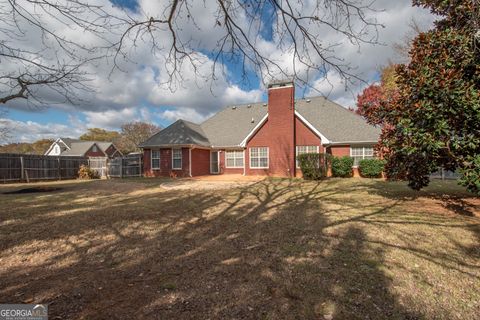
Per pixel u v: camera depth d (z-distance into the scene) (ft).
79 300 9.13
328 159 52.31
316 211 22.63
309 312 8.40
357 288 9.87
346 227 17.70
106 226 18.70
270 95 59.77
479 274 11.03
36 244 15.01
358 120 60.03
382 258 12.62
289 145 57.67
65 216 21.84
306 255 13.05
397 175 26.08
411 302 9.00
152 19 12.94
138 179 59.88
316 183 43.93
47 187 44.80
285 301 9.02
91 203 28.07
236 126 72.13
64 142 152.46
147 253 13.60
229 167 66.90
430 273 11.11
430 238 15.42
